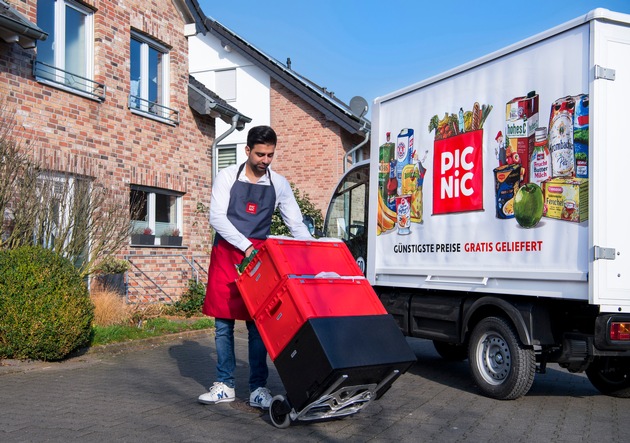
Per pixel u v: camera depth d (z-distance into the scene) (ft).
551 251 18.06
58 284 23.45
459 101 21.58
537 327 18.63
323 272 15.14
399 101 24.56
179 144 41.32
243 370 23.47
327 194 65.05
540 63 18.69
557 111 18.08
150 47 40.75
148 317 33.50
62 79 33.50
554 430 16.17
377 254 25.44
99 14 35.47
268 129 16.44
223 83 70.74
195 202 42.50
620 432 16.08
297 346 14.08
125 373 22.34
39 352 23.13
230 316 16.63
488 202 20.21
